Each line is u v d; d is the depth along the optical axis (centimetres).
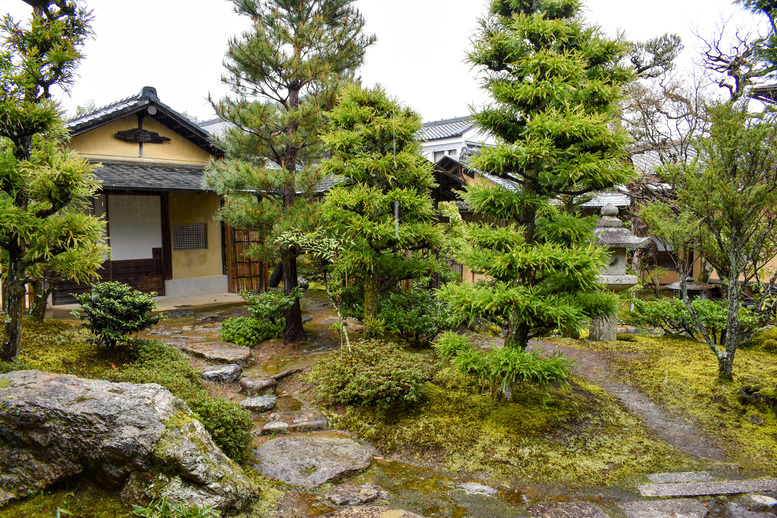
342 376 609
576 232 547
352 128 773
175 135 1267
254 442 504
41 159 555
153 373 534
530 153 513
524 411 559
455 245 828
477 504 398
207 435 399
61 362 598
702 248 703
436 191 1172
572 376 693
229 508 361
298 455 468
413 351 795
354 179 770
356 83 807
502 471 452
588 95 561
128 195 1219
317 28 850
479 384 632
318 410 592
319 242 776
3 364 513
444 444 498
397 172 767
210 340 848
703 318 852
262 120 812
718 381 643
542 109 562
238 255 1362
